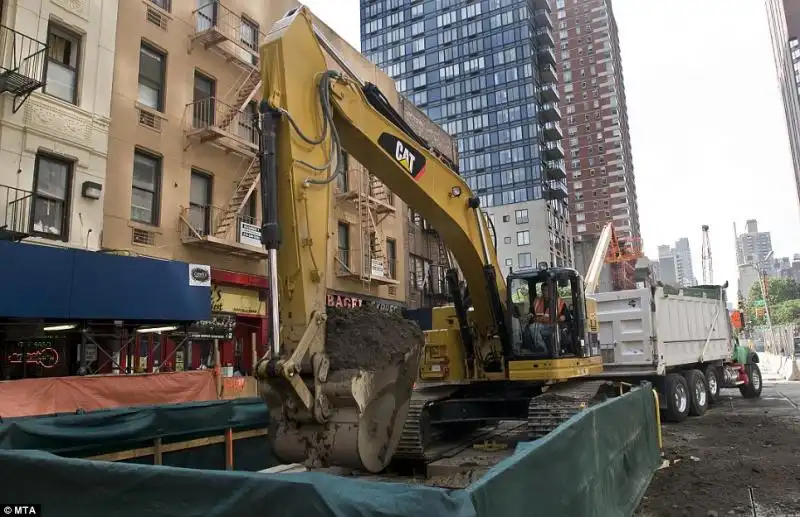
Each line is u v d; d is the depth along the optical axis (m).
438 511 2.45
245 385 13.63
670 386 14.02
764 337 74.62
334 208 22.44
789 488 7.35
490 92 81.75
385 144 7.25
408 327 6.04
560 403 8.60
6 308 10.67
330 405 5.25
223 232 17.20
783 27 137.00
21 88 12.52
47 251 11.34
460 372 10.31
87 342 14.08
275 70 5.90
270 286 5.33
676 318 15.32
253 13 19.98
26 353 13.09
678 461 9.05
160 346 16.22
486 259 9.25
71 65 14.33
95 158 14.41
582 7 128.75
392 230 26.86
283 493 2.50
